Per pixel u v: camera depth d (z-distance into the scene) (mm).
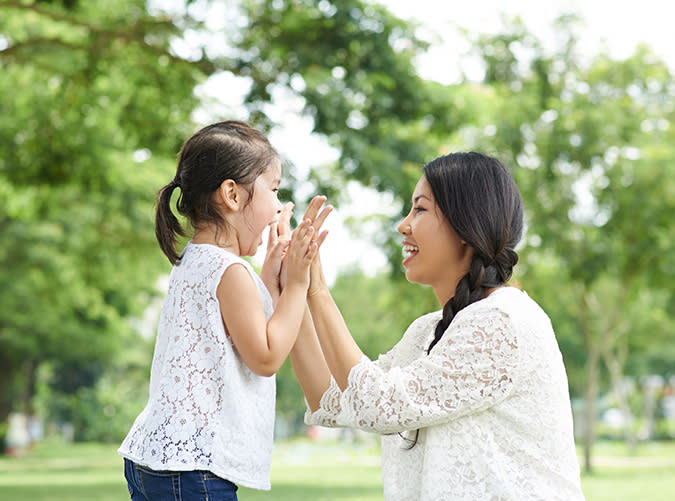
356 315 35375
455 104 12969
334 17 12188
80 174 15430
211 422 2443
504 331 2422
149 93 13914
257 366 2477
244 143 2680
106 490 15844
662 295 25859
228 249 2674
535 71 20438
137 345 46531
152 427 2480
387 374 2482
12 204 19094
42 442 55969
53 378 51906
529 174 20188
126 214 21062
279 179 2777
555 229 20234
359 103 12242
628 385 51062
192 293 2555
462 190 2592
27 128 14664
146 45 12438
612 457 32156
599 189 20641
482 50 19969
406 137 13102
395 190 11992
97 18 13359
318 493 14117
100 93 14227
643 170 20156
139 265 23922
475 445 2389
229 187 2639
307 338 2818
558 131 19984
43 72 14328
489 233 2578
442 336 2539
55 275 24781
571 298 26672
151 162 20844
